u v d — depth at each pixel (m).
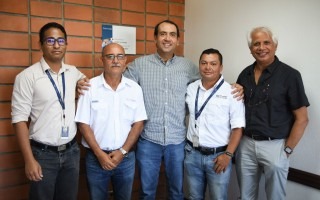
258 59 1.85
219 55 1.96
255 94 1.90
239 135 1.93
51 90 1.82
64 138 1.85
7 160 2.22
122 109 1.97
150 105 2.11
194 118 2.05
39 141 1.81
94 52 2.49
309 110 1.94
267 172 1.88
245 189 1.99
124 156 1.98
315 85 1.90
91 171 1.98
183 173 2.18
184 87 2.16
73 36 2.39
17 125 1.75
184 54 2.96
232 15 2.42
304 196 2.00
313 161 1.94
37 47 2.26
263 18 2.19
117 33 2.57
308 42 1.92
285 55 2.07
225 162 1.92
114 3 2.54
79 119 1.92
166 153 2.13
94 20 2.46
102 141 1.95
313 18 1.88
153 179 2.18
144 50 2.73
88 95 1.94
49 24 1.82
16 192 2.28
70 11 2.36
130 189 2.09
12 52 2.17
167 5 2.81
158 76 2.12
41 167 1.80
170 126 2.11
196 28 2.79
